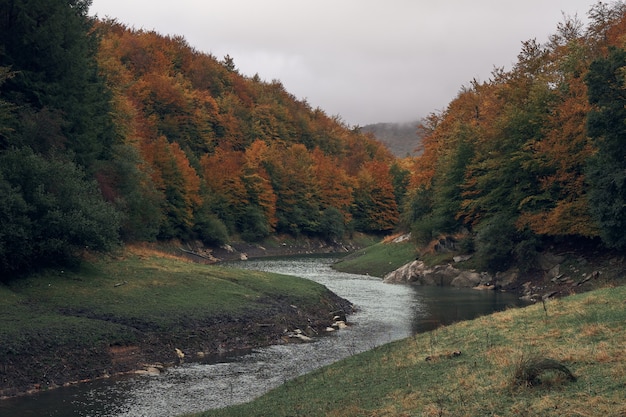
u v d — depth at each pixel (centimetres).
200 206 8738
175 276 3622
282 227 11819
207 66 15675
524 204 4819
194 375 2189
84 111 4316
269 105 16275
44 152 3594
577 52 4841
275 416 1502
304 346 2734
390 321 3400
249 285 3747
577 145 4256
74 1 4822
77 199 3219
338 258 9562
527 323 2088
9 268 2917
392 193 13738
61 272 3189
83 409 1762
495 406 1245
